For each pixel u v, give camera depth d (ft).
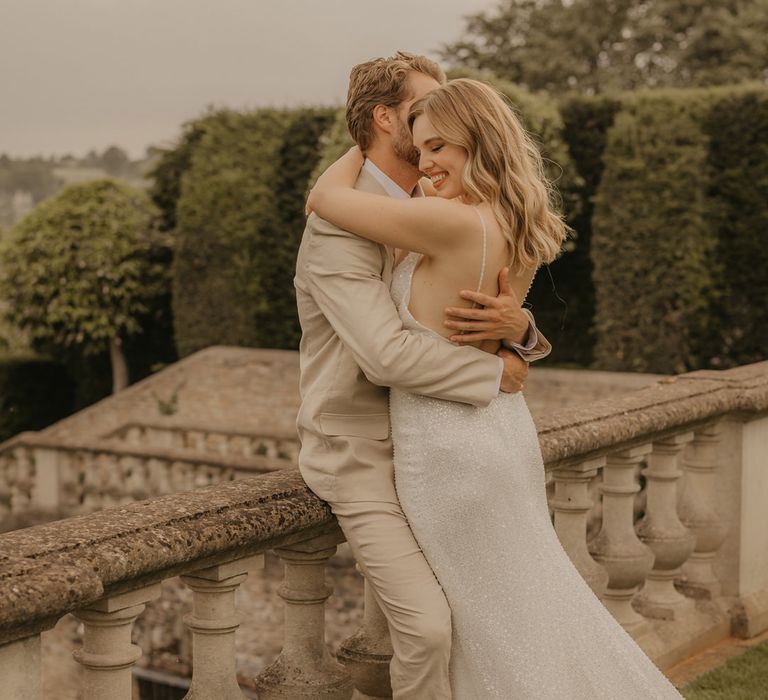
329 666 8.68
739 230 48.55
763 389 13.88
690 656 13.30
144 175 71.82
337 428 7.82
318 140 59.41
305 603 8.55
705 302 48.57
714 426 13.93
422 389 7.44
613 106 53.31
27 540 6.32
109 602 6.68
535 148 8.10
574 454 10.74
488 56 104.42
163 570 6.84
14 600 5.52
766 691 12.03
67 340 69.10
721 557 14.19
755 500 14.34
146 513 7.07
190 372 58.49
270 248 61.16
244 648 41.01
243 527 7.27
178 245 63.77
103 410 60.13
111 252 67.51
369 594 9.26
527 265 7.74
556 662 7.63
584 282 54.75
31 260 67.87
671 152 48.24
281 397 55.88
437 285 7.50
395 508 7.77
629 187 49.19
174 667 41.86
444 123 7.45
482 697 7.61
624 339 49.78
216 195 61.93
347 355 7.73
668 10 99.45
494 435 7.63
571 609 7.84
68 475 48.60
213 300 62.75
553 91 101.96
